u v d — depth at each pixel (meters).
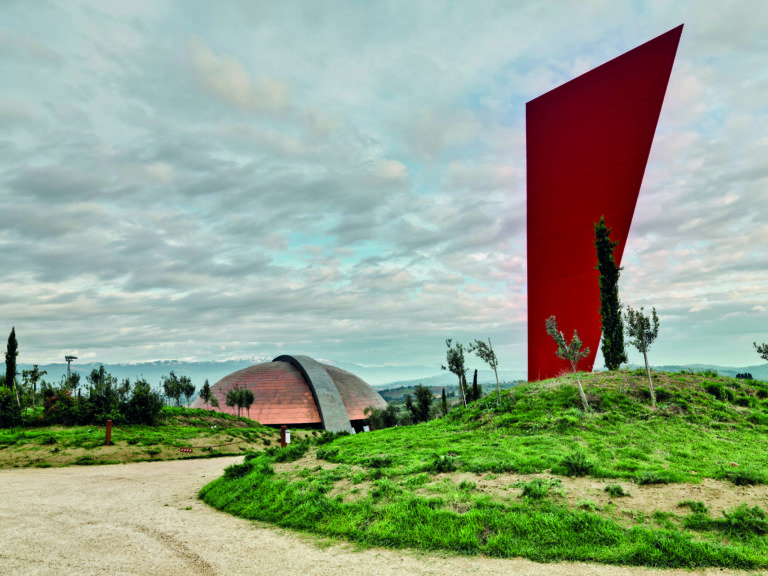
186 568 9.22
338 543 10.72
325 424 95.06
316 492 13.94
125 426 37.78
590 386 24.72
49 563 9.52
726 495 11.17
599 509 10.66
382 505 12.15
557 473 13.52
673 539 9.04
